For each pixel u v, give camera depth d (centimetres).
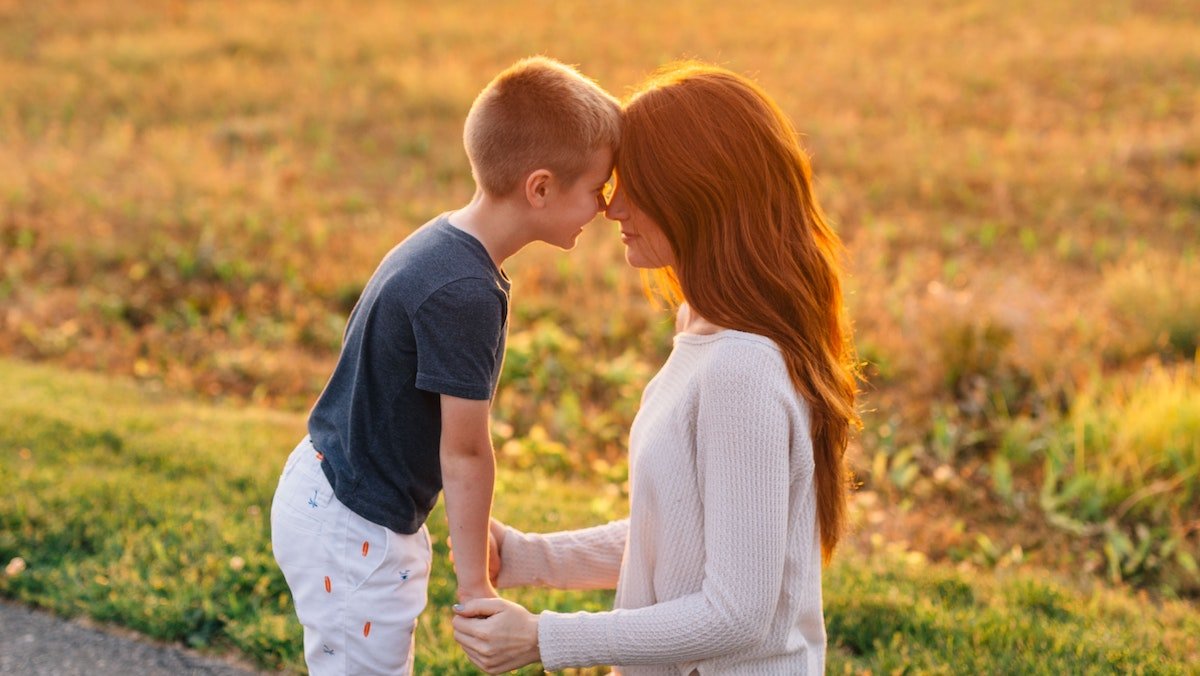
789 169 172
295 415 607
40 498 392
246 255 940
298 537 198
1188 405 560
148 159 1229
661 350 768
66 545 368
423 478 197
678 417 168
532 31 1989
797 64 1708
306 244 971
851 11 2147
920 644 309
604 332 788
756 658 172
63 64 1738
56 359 745
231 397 693
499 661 174
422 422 190
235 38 1861
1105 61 1617
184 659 307
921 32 1919
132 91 1567
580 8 2216
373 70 1686
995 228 1002
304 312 827
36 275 914
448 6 2220
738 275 168
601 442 625
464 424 181
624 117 179
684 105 171
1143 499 515
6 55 1811
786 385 164
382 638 198
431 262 180
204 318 840
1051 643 312
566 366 718
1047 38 1800
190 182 1128
